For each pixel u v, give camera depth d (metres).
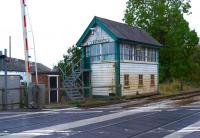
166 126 15.55
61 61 49.44
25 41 25.78
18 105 25.89
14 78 26.53
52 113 21.92
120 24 39.16
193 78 57.88
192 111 21.56
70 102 28.75
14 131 14.60
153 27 53.72
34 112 22.70
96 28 35.84
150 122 16.83
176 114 20.05
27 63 25.86
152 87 39.94
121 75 34.56
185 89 49.97
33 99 25.34
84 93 35.91
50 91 32.19
